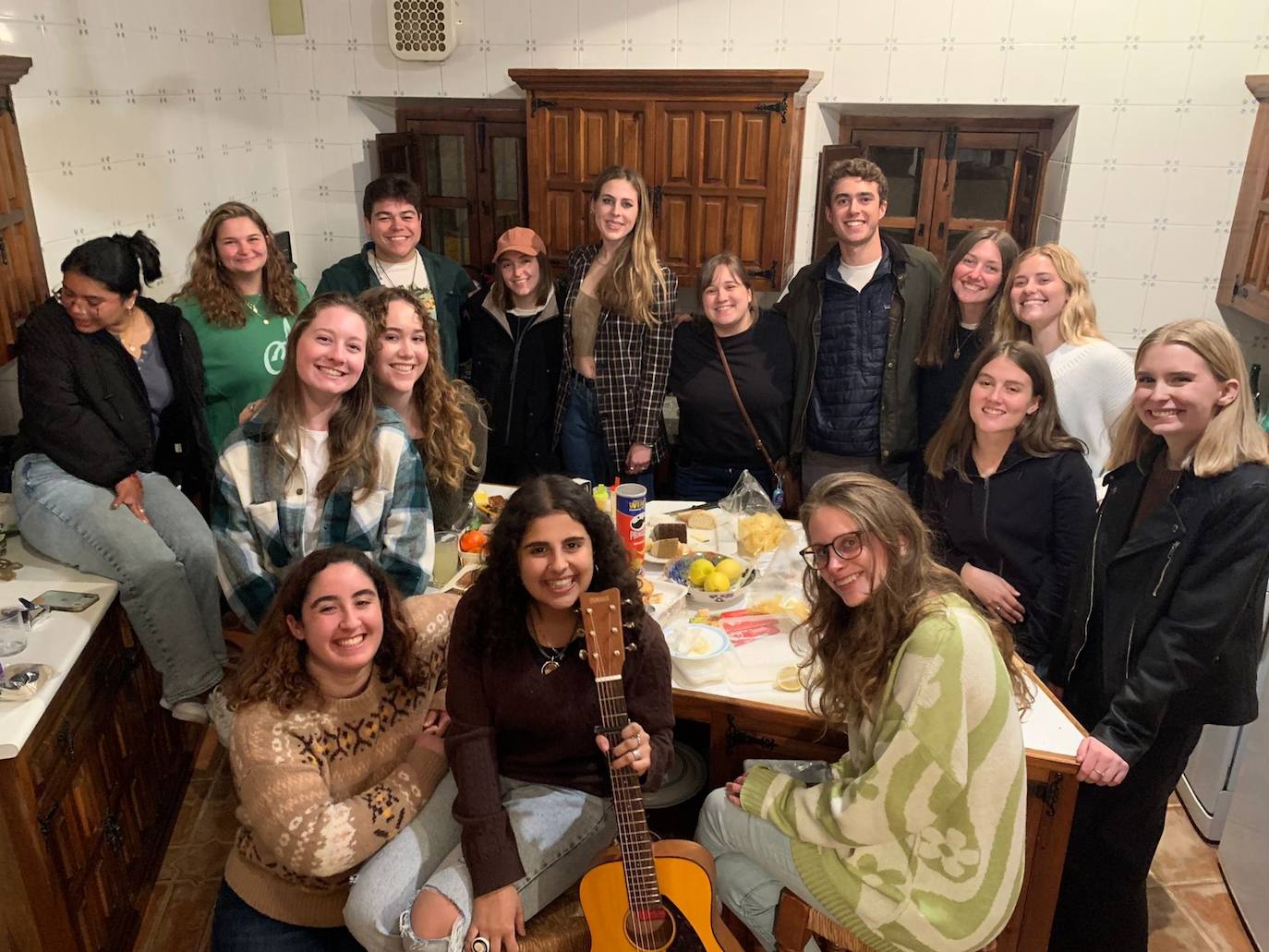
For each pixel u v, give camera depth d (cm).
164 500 259
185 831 270
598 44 386
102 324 246
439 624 217
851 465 330
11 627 214
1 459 271
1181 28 342
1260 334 368
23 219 264
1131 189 364
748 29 374
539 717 189
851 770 183
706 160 373
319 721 191
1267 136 336
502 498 290
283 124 421
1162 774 206
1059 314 280
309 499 233
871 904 175
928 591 168
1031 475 238
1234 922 246
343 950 198
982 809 164
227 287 293
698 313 350
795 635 226
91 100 306
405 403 253
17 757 184
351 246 436
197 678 251
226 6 376
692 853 183
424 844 191
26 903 195
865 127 401
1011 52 357
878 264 316
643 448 345
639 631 191
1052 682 233
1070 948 225
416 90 405
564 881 190
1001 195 404
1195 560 194
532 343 346
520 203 429
